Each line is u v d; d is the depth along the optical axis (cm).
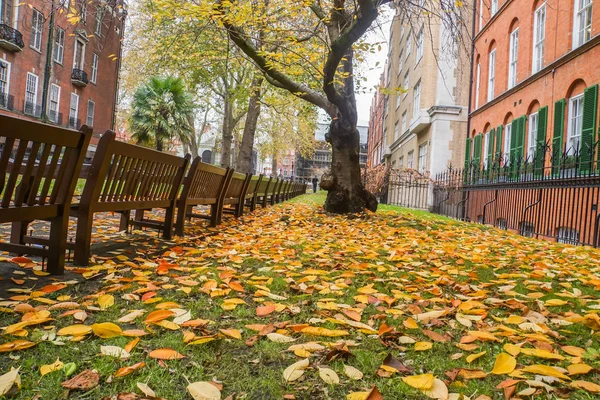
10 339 190
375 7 683
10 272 297
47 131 255
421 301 284
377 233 679
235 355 190
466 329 237
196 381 162
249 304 266
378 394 147
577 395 162
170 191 495
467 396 160
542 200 963
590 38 1056
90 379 157
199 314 242
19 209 251
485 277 384
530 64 1414
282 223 755
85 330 197
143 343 195
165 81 2659
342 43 739
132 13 1402
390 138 3606
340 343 201
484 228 946
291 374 167
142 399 145
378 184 2178
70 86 3034
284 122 3084
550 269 436
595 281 363
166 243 468
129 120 2800
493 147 1705
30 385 154
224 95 2567
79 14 786
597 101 1004
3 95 2373
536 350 194
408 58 2766
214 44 1272
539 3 1378
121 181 374
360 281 345
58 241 297
